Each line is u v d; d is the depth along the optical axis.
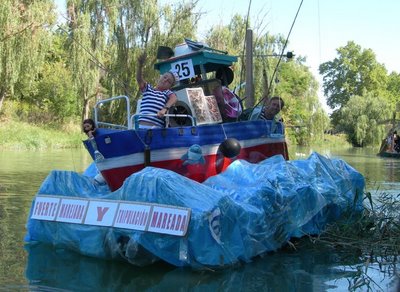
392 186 12.77
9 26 28.64
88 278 4.89
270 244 6.08
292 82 50.88
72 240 5.73
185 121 7.23
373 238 6.71
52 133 35.84
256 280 4.96
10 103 38.84
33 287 4.57
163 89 7.03
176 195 5.10
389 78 87.19
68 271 5.09
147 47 30.39
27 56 29.69
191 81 8.30
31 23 29.27
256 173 6.50
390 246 6.39
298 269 5.39
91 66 32.12
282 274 5.18
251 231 5.68
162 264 5.36
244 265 5.50
